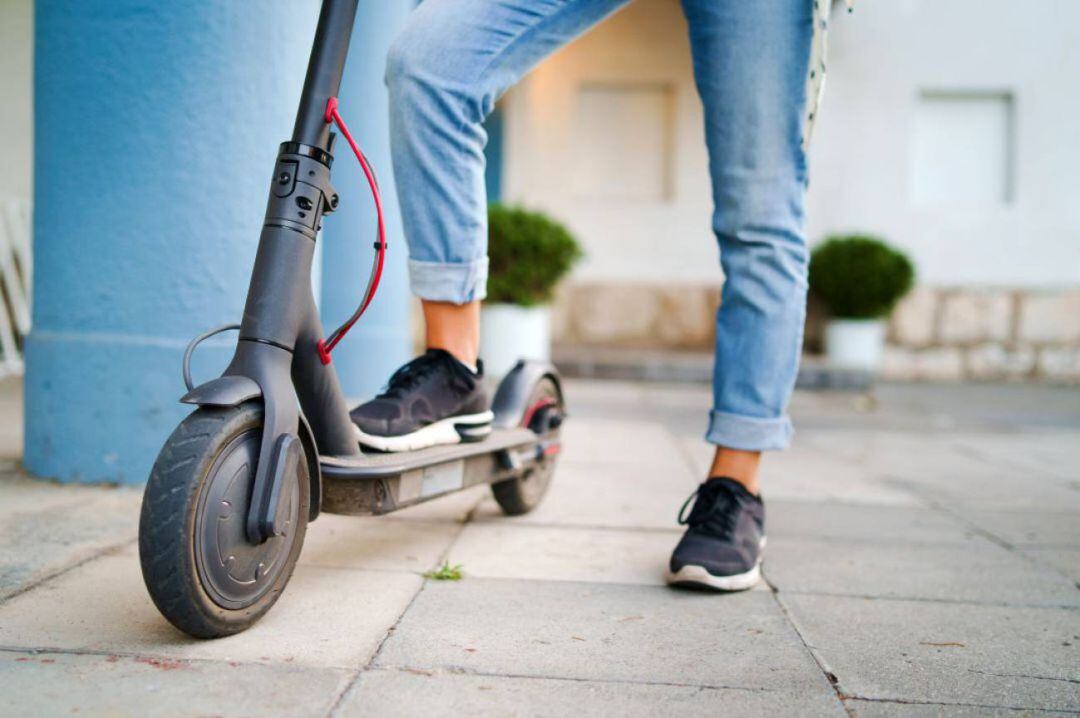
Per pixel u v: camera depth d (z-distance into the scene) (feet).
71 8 6.48
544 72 24.09
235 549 3.54
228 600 3.58
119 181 6.52
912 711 3.38
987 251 23.66
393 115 4.60
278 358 3.69
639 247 24.35
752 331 4.90
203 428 3.42
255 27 6.64
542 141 24.22
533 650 3.84
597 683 3.52
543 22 4.59
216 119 6.54
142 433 6.57
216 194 6.59
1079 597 5.01
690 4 4.70
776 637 4.15
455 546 5.58
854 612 4.60
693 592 4.82
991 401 18.42
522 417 6.17
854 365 20.58
